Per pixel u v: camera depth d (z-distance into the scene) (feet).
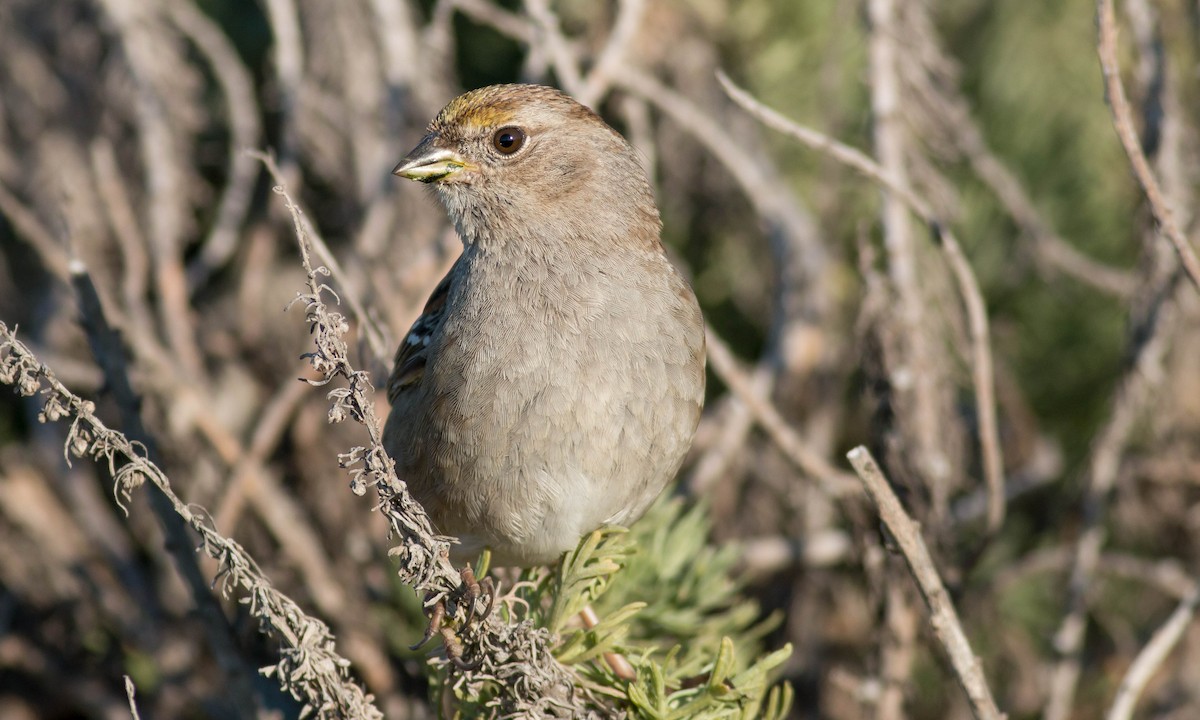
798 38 37.29
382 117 32.73
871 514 26.94
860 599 34.04
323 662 15.94
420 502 23.06
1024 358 38.40
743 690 18.97
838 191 35.81
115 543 34.19
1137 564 32.50
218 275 38.47
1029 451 37.29
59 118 36.22
